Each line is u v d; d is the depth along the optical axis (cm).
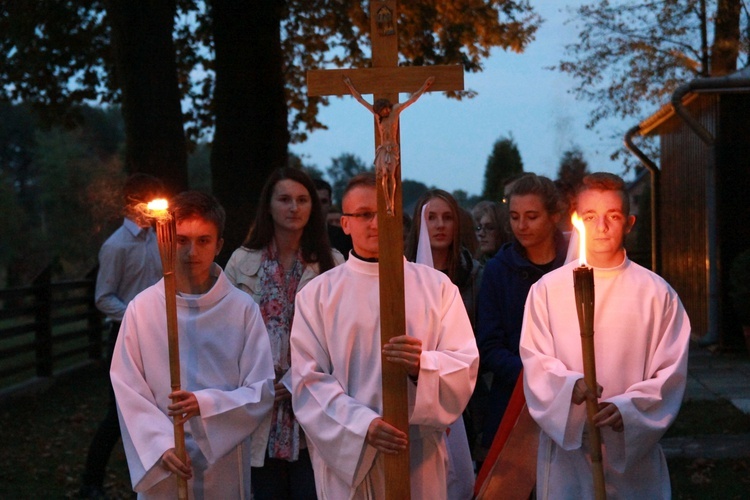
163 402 343
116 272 568
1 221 3431
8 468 671
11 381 1146
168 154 1055
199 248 350
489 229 548
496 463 366
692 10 1748
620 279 348
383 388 301
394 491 303
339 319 332
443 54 1504
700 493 546
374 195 334
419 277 342
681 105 1083
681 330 344
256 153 1133
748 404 782
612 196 344
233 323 354
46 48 1554
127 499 582
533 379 341
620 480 338
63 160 3650
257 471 400
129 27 1048
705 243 1186
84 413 891
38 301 1061
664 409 327
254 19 1132
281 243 432
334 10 1579
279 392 389
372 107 299
